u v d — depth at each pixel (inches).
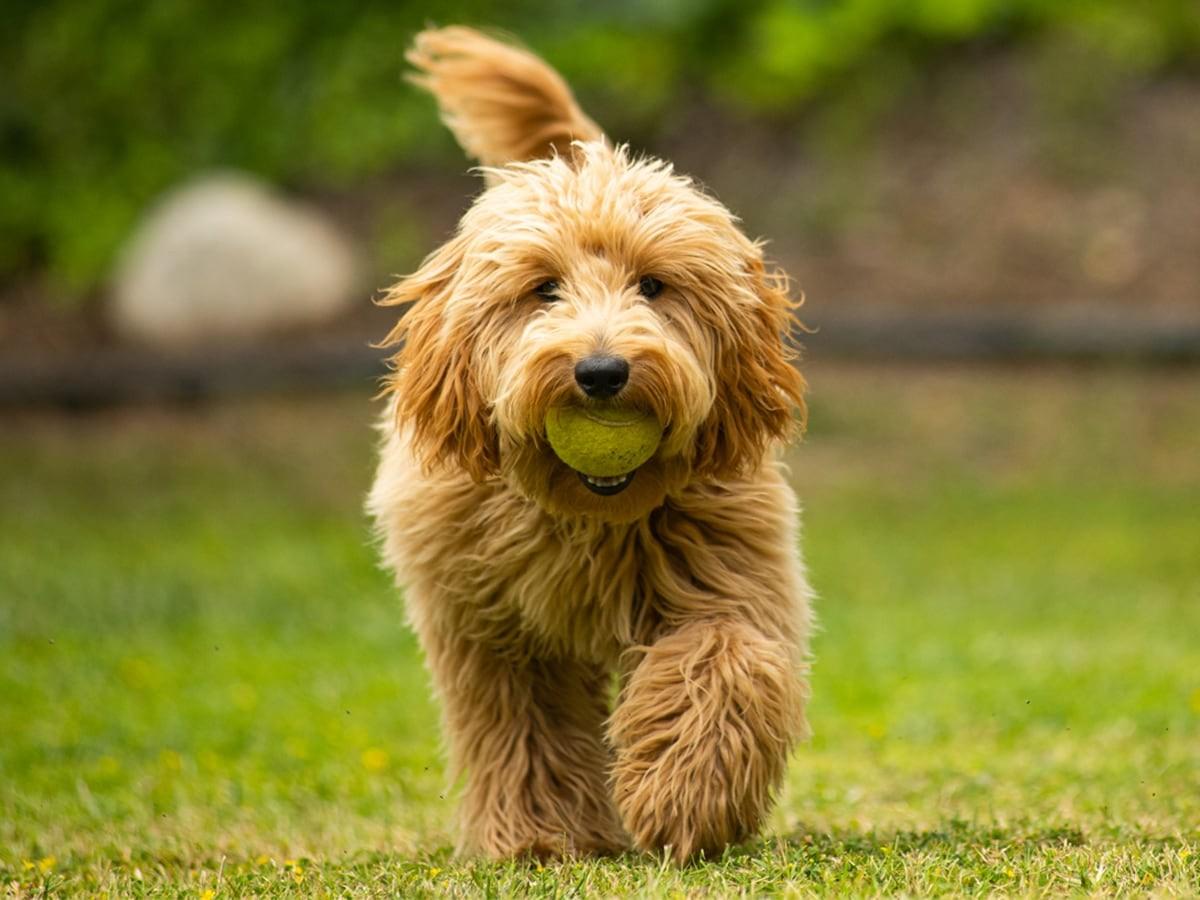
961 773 339.0
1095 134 973.8
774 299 260.4
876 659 476.1
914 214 950.4
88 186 1019.3
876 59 1025.5
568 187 251.0
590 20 1035.3
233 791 330.6
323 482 753.0
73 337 939.3
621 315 237.9
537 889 228.4
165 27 1021.2
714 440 254.2
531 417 238.5
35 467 780.0
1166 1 1022.4
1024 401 812.6
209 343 914.1
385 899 225.5
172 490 745.6
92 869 265.0
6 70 1041.5
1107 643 490.3
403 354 260.8
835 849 254.5
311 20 1032.8
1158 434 775.1
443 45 333.7
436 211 1006.4
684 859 244.5
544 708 282.5
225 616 536.7
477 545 265.3
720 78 1032.8
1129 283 888.9
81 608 541.0
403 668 474.0
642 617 265.3
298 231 945.5
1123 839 260.8
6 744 378.0
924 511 701.3
